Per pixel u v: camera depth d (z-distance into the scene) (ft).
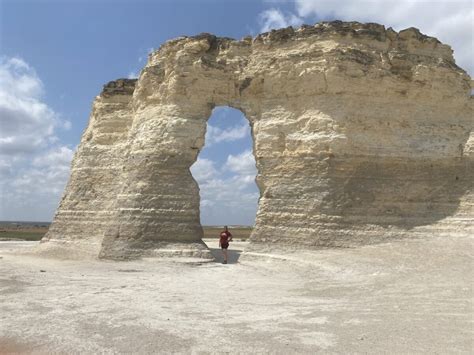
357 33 79.56
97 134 99.86
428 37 85.20
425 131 77.92
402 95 78.95
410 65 79.77
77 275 61.31
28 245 124.06
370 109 76.33
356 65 76.07
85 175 97.86
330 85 75.51
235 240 140.36
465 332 31.42
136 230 75.92
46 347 30.60
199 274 63.21
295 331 33.01
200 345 30.17
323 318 36.65
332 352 28.19
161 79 88.07
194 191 79.71
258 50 85.05
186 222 77.41
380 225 71.36
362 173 73.46
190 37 87.15
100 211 93.56
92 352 29.37
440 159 76.33
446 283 46.68
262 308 41.01
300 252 69.51
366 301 42.39
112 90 101.14
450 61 86.07
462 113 81.20
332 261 61.87
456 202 74.23
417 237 70.18
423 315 36.22
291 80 79.41
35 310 40.78
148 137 81.15
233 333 32.86
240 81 84.23
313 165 73.15
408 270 54.03
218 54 87.92
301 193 73.05
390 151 75.15
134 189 78.89
